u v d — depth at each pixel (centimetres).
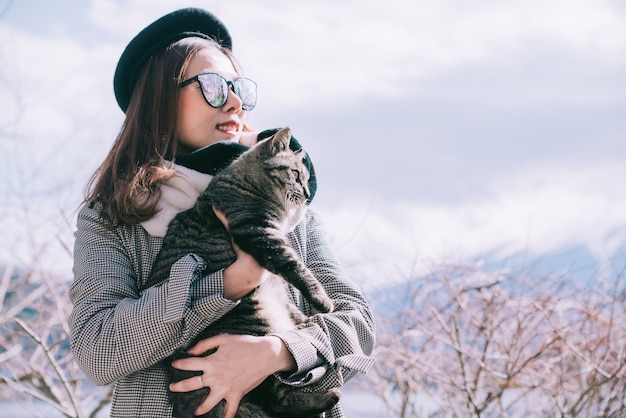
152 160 267
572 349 487
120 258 255
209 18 311
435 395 609
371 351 273
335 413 257
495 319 534
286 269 265
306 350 235
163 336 224
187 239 268
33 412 580
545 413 561
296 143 343
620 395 531
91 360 226
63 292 655
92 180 281
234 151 289
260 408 248
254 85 307
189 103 288
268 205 289
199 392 239
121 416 239
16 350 573
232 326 264
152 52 298
